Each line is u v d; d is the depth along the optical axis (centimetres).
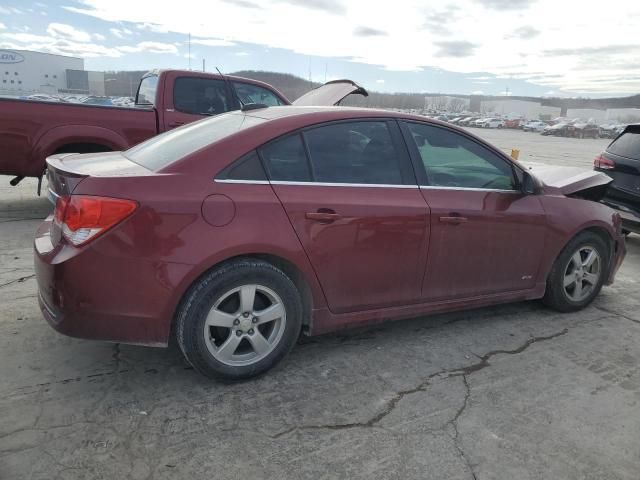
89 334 270
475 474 238
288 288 304
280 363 330
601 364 347
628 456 255
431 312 362
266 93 769
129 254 263
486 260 372
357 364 333
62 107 621
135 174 277
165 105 680
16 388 286
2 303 391
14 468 226
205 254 275
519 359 349
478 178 372
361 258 322
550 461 249
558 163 2161
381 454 248
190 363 292
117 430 256
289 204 296
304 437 258
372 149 332
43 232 312
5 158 608
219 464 236
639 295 489
